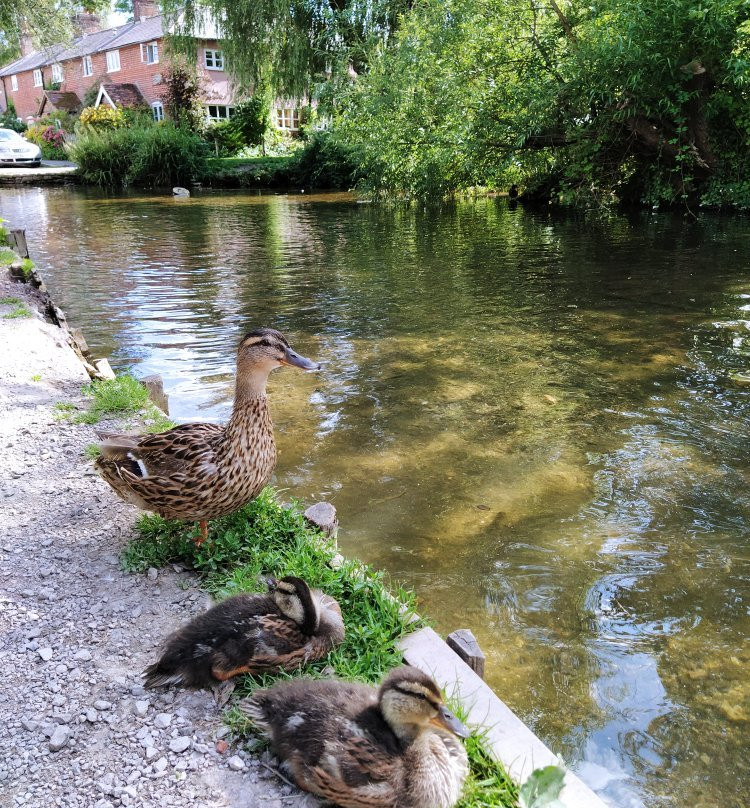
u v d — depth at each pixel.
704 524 5.36
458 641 3.47
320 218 23.97
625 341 9.68
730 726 3.53
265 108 44.19
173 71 43.38
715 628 4.25
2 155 41.50
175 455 3.95
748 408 7.43
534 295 12.32
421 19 21.55
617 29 17.66
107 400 6.26
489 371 8.63
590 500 5.70
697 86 18.22
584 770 3.27
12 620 3.65
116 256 16.81
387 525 5.33
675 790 3.17
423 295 12.51
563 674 3.87
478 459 6.39
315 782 2.60
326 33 29.53
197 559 4.07
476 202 27.23
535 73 19.34
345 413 7.41
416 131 21.27
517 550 5.04
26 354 7.65
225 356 9.22
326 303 12.02
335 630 3.38
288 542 4.37
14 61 69.88
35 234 20.41
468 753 2.87
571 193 21.72
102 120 43.09
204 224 22.64
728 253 15.22
